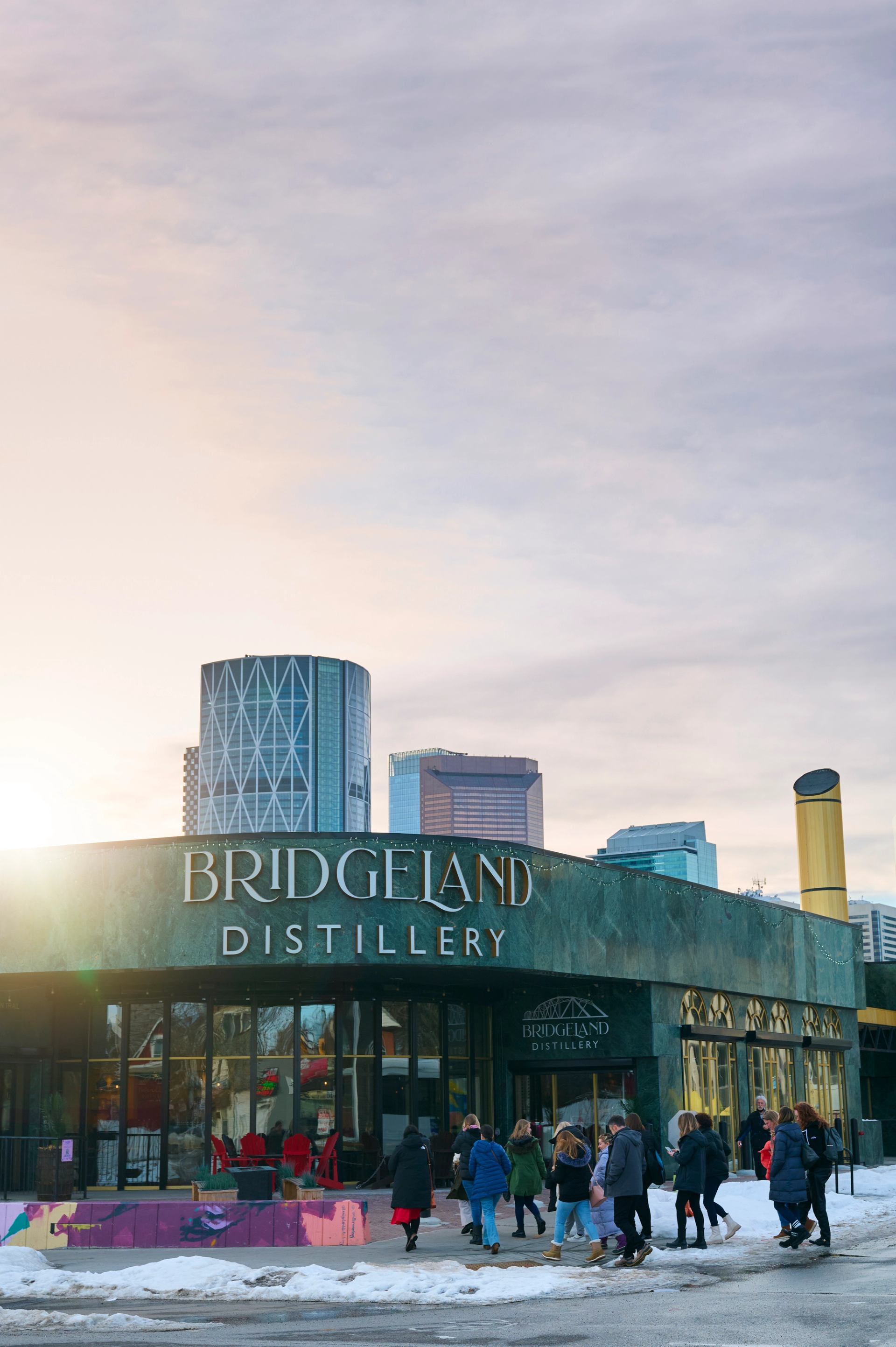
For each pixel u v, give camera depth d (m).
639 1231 19.31
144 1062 29.05
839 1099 41.81
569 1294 14.52
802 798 53.38
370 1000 29.28
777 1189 17.94
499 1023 32.12
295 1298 14.85
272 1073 28.64
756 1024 36.81
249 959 26.12
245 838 26.66
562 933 28.81
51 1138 27.08
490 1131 20.12
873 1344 10.62
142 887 26.77
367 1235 19.23
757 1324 11.86
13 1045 29.95
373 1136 28.56
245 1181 22.00
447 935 26.80
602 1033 31.16
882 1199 26.47
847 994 42.78
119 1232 19.23
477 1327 12.45
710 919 34.38
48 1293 15.54
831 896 52.03
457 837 27.50
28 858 27.48
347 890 26.41
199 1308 14.36
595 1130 31.00
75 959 26.78
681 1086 31.86
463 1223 20.34
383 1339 11.84
